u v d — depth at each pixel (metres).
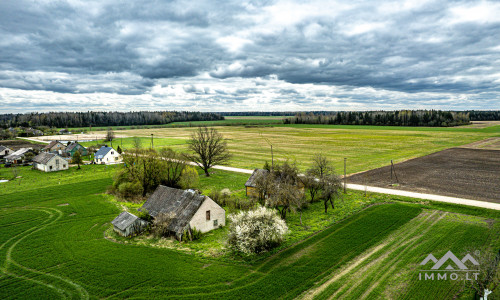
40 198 62.53
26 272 33.47
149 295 28.97
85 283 31.19
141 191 64.94
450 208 51.41
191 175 67.50
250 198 56.25
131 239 42.56
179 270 33.56
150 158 66.44
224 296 28.53
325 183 52.06
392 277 30.72
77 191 68.19
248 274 32.53
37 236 43.34
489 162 93.50
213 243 41.03
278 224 38.88
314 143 150.50
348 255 36.03
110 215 52.25
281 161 101.81
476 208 50.38
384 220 46.97
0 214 52.78
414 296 27.55
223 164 99.81
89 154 127.44
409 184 68.44
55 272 33.38
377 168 87.06
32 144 158.75
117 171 68.06
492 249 35.75
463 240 38.75
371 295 27.81
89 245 40.38
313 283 30.25
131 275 32.59
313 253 36.84
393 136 175.75
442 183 68.75
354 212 51.47
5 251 38.66
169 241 41.81
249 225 37.88
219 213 46.84
